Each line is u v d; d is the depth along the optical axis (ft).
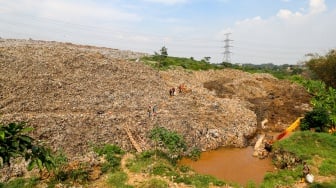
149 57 249.75
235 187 75.97
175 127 113.60
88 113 106.93
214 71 223.51
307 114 126.00
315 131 122.01
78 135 93.50
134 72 156.25
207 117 131.44
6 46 148.25
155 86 149.89
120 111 114.93
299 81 220.84
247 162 104.73
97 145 92.63
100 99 119.14
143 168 78.28
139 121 109.29
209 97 157.89
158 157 87.76
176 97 142.61
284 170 89.25
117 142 97.19
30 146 18.63
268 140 117.70
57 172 72.33
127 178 73.72
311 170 85.35
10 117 89.45
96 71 141.28
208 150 113.70
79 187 68.90
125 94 129.18
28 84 112.47
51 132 90.68
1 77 111.34
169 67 212.84
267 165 102.32
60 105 107.24
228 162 103.86
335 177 81.82
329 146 100.94
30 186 67.87
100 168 78.02
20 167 75.77
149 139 101.96
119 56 232.53
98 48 258.57
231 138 122.21
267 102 172.55
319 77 234.17
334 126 123.75
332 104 148.05
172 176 75.56
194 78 199.00
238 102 163.94
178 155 99.55
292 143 104.78
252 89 189.06
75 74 132.36
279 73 298.97
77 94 118.01
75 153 87.35
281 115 157.89
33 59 132.05
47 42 228.84
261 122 149.18
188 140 111.34
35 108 101.40
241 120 139.64
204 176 80.28
